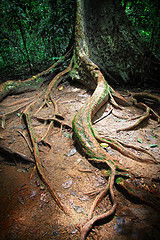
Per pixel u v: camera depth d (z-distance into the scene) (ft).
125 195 9.01
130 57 24.03
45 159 11.62
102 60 24.68
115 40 23.98
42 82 23.40
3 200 9.02
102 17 23.99
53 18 26.30
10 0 23.39
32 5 26.30
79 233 7.36
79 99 19.94
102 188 9.25
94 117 15.65
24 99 19.27
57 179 10.11
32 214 8.26
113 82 24.63
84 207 8.54
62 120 15.84
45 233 7.43
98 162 10.61
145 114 15.61
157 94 20.75
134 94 20.01
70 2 25.29
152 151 11.93
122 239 7.09
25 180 10.27
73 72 22.93
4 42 27.17
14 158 11.62
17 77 28.50
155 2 24.00
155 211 8.04
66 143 13.26
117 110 17.30
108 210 8.34
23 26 27.71
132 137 13.42
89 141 11.82
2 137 13.50
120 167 10.11
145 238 7.04
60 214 8.21
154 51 31.42
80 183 9.84
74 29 24.47
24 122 15.75
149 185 9.30
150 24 28.43
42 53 32.60
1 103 18.92
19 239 7.23
